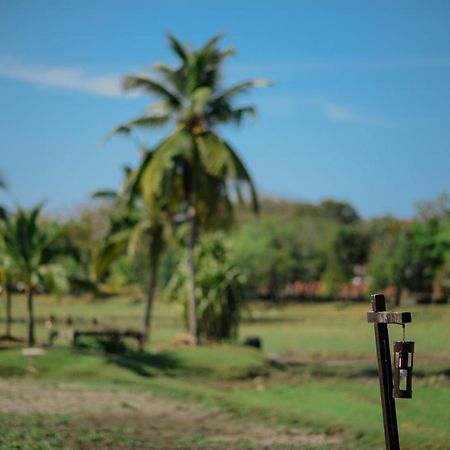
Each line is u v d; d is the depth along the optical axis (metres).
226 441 22.14
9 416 23.64
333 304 125.50
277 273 126.50
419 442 21.77
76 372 33.97
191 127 43.31
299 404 29.08
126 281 131.38
